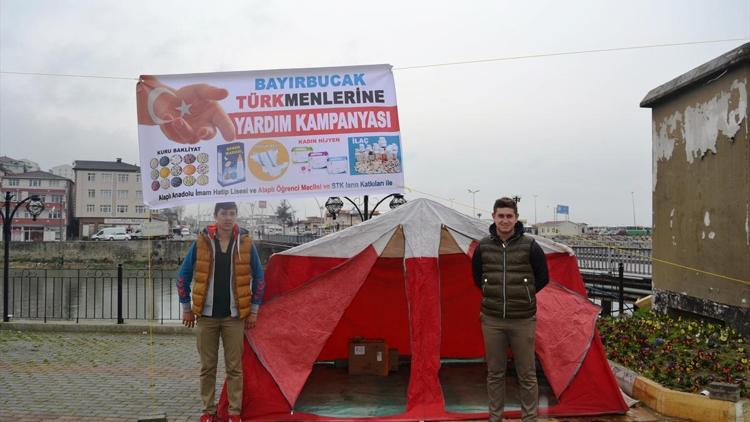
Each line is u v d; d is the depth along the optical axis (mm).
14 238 68625
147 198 6094
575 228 69750
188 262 5008
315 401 5605
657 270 9867
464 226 5516
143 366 7531
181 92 6207
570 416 5156
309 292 5398
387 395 5836
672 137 9438
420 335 5203
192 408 5637
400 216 5559
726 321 7805
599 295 15359
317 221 85750
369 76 6406
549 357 5273
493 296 4605
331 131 6293
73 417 5305
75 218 73312
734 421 4766
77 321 11047
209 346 4930
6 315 10922
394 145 6305
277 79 6340
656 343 6926
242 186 6156
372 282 7332
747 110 7461
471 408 5301
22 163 89250
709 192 8305
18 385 6492
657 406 5316
